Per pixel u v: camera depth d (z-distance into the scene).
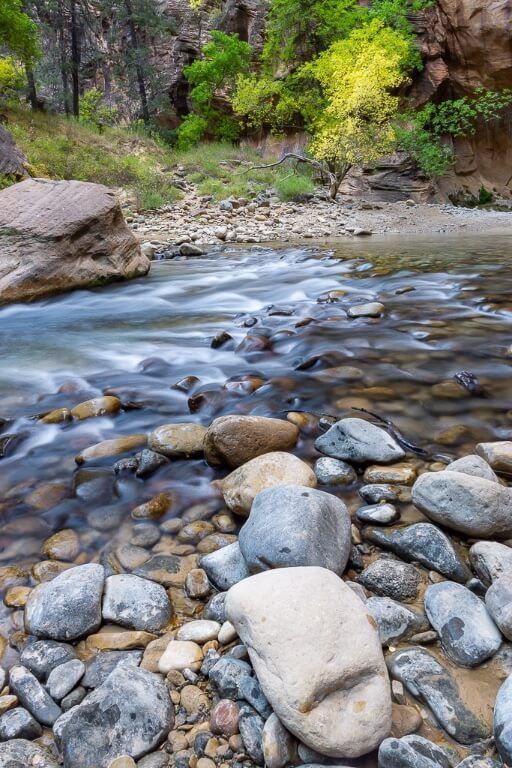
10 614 1.68
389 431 2.62
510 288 5.59
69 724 1.25
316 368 3.57
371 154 16.20
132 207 14.67
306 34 20.55
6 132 13.70
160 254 9.78
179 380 3.51
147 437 2.71
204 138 25.11
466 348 3.84
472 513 1.77
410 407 2.90
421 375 3.35
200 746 1.21
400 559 1.77
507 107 21.59
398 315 4.80
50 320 5.49
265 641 1.20
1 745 1.24
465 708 1.22
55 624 1.55
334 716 1.12
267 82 20.05
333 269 7.51
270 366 3.70
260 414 2.89
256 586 1.33
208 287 6.95
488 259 7.62
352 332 4.31
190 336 4.66
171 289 6.89
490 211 17.00
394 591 1.60
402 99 21.08
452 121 21.08
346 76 15.56
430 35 20.80
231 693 1.30
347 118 15.78
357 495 2.15
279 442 2.47
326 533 1.69
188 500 2.21
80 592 1.62
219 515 2.10
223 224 13.70
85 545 1.98
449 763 1.10
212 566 1.76
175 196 16.09
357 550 1.83
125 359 4.09
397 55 16.20
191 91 24.69
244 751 1.18
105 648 1.52
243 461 2.37
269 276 7.43
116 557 1.91
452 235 11.37
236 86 21.86
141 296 6.53
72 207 6.75
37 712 1.32
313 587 1.30
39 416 2.98
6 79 19.05
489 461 2.24
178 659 1.44
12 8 17.33
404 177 20.20
